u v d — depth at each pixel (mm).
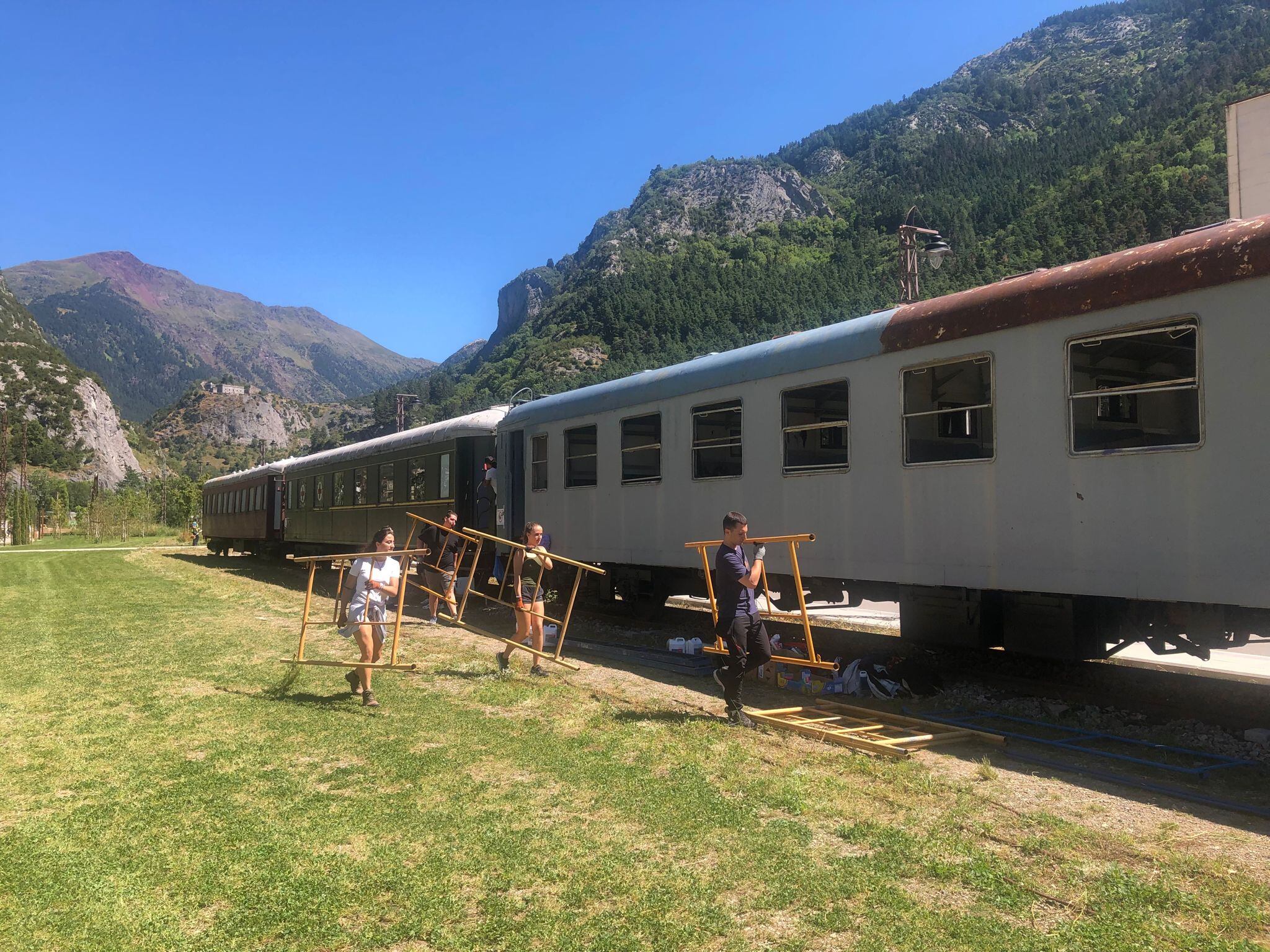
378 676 8891
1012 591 7426
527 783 5395
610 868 4086
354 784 5406
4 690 8336
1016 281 7383
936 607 8141
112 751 6172
